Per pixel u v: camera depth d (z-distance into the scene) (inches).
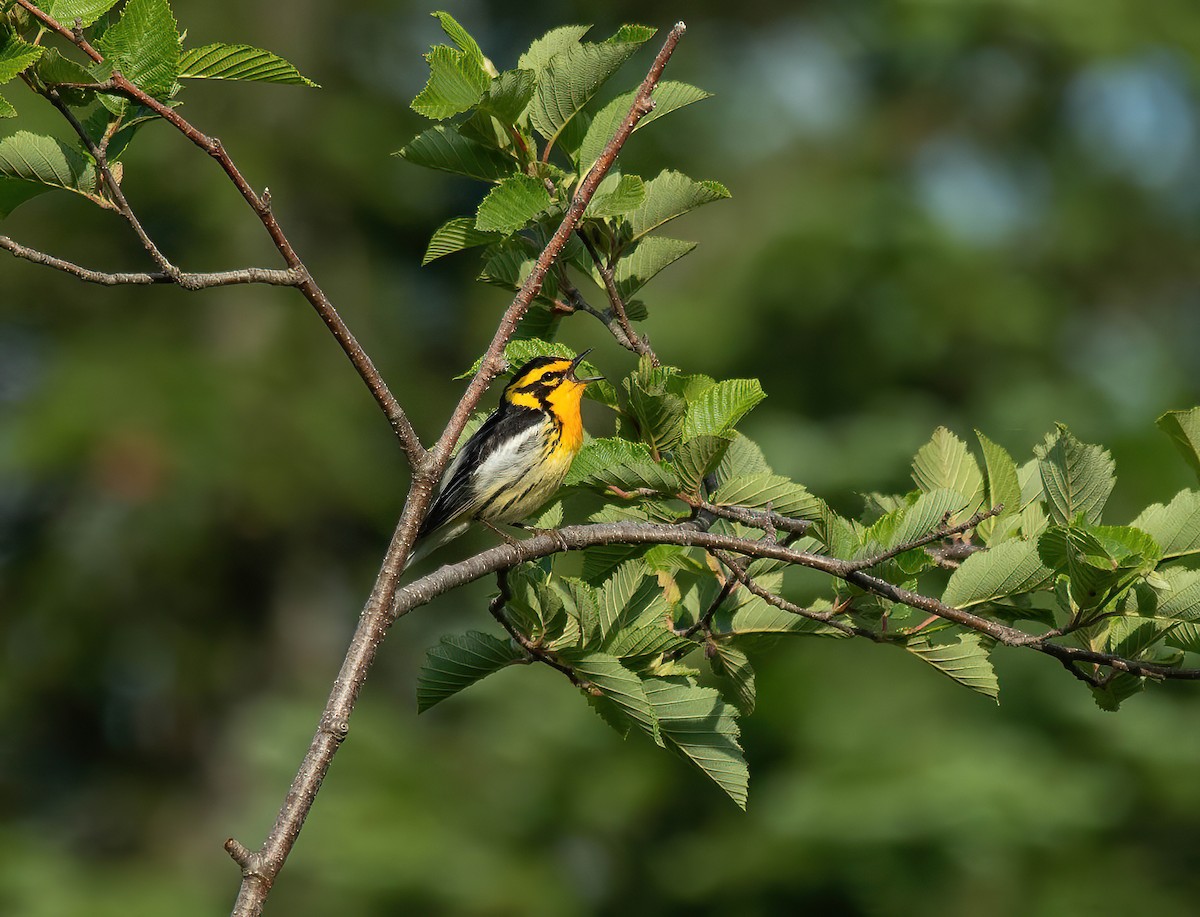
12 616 794.8
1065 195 815.7
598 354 727.7
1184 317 826.2
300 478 748.6
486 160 252.1
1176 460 668.1
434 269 871.1
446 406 831.7
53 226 796.0
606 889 592.1
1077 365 753.0
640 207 242.4
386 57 870.4
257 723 689.0
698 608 240.2
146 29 179.6
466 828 594.6
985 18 768.9
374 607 173.3
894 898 515.8
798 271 714.8
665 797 589.0
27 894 654.5
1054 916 512.4
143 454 726.5
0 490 809.5
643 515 235.0
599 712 210.1
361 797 593.6
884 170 782.5
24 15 180.9
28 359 831.7
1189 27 778.8
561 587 207.3
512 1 868.6
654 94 244.1
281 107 811.4
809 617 214.4
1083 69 782.5
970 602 210.8
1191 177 845.2
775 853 528.1
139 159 757.9
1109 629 204.8
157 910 671.1
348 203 837.2
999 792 528.1
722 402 227.6
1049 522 223.6
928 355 713.0
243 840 595.5
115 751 837.2
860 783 538.3
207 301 805.9
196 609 804.0
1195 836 566.6
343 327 174.9
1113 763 567.8
